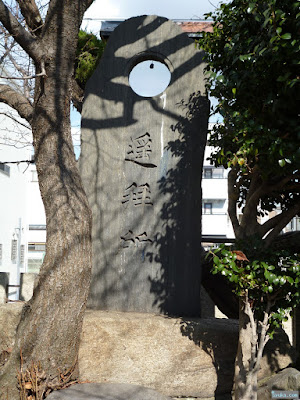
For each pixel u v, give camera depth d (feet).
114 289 18.38
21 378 13.96
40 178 15.84
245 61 13.41
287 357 16.43
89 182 19.45
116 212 18.98
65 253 14.71
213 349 16.06
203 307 26.86
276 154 12.81
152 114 19.33
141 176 18.99
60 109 16.15
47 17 16.26
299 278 13.14
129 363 15.57
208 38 15.87
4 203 47.44
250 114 13.60
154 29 19.90
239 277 13.34
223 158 14.23
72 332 14.53
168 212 18.44
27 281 31.09
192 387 15.71
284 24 12.44
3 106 45.14
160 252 18.24
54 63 16.03
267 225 15.37
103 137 19.67
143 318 16.34
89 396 13.02
